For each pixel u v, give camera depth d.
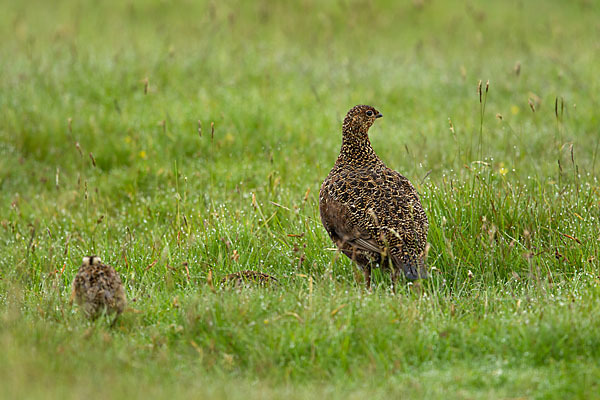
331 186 11.89
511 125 19.45
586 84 22.22
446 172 15.77
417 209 11.44
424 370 8.75
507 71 23.62
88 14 31.31
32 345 8.95
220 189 16.34
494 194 13.15
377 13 32.16
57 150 18.52
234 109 20.05
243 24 29.66
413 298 10.54
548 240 12.52
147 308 10.51
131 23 29.70
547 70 23.78
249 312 9.68
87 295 10.01
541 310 9.60
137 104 20.67
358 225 11.23
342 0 32.84
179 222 13.77
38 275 12.30
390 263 10.78
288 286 10.77
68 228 14.71
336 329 9.25
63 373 8.28
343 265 12.10
